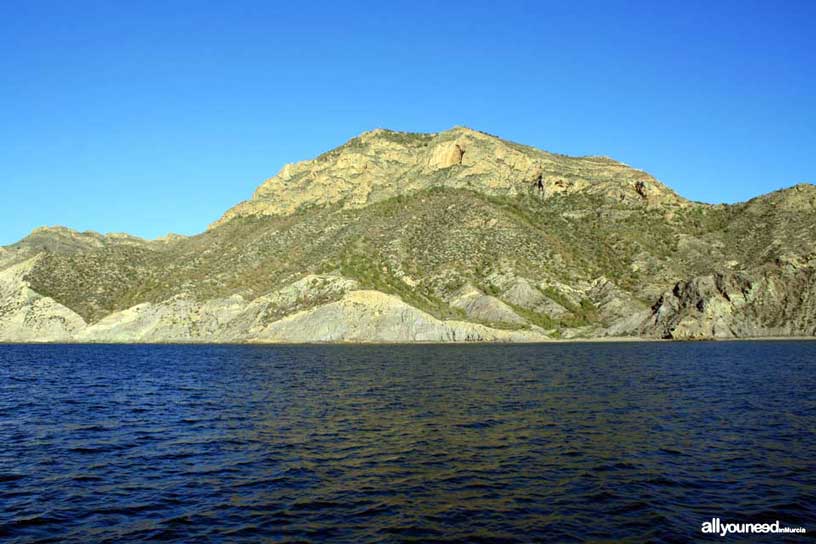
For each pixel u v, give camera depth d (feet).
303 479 68.54
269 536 52.34
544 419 103.50
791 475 68.90
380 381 165.58
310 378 176.65
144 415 113.60
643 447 82.23
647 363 222.69
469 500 60.85
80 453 82.43
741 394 134.62
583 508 58.49
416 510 58.13
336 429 96.22
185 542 51.37
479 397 131.34
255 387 156.35
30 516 57.72
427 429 95.25
